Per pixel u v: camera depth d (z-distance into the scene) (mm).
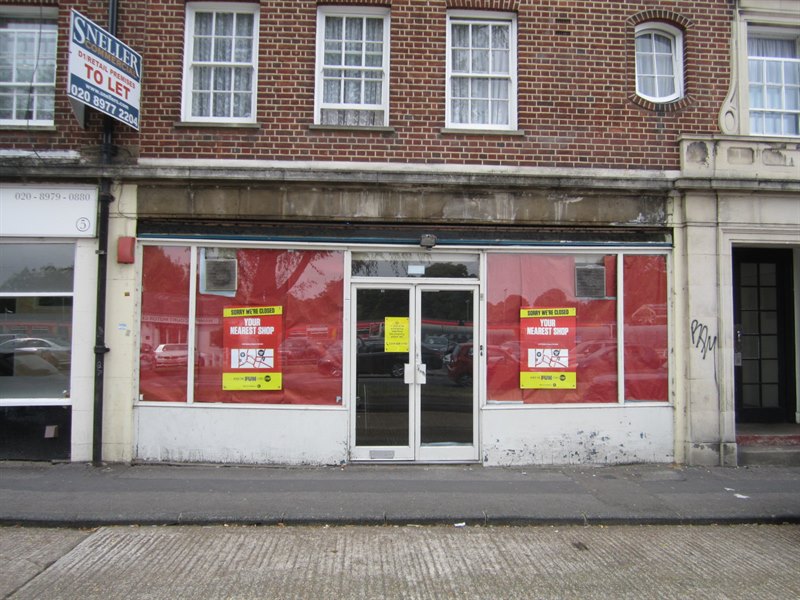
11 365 7801
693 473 7691
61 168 7648
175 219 7918
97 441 7613
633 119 8391
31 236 7754
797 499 6613
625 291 8258
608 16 8430
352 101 8367
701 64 8562
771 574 4797
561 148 8273
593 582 4609
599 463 8047
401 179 7867
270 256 8000
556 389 8133
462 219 8047
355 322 8016
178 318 7898
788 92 9055
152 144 7941
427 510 6090
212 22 8383
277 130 8031
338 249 8000
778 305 9609
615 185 8094
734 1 8625
